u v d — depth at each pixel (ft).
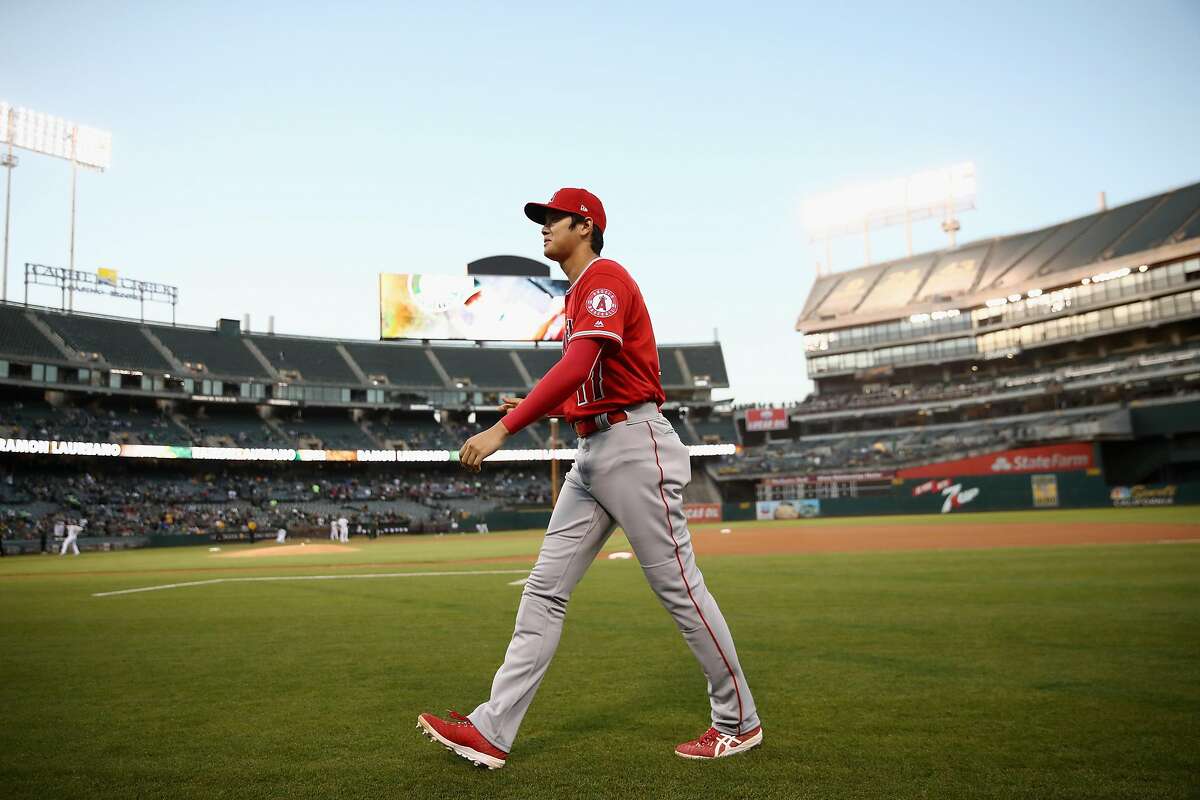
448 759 9.76
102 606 28.60
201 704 12.78
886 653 15.98
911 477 149.48
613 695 13.02
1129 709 11.46
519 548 77.15
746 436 218.38
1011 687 12.91
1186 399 148.46
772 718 11.31
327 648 18.13
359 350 190.49
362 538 142.00
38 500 131.75
